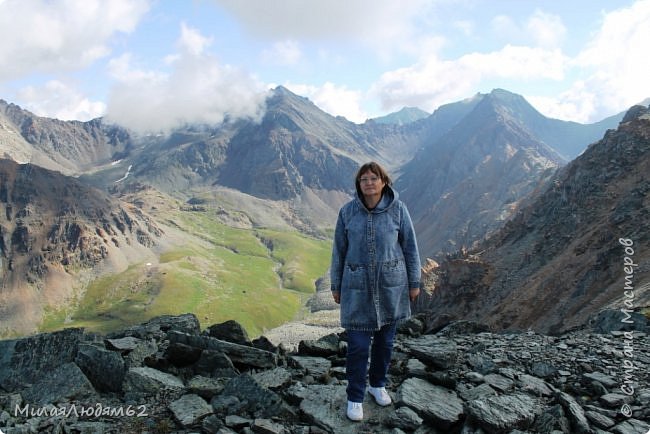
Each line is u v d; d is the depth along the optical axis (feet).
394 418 8.66
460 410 8.84
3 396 10.32
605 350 12.63
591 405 9.20
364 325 8.74
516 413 8.36
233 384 10.12
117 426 8.93
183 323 15.87
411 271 9.08
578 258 115.03
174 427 8.87
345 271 8.91
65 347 12.07
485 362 11.69
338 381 11.03
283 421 9.01
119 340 13.32
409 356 12.33
